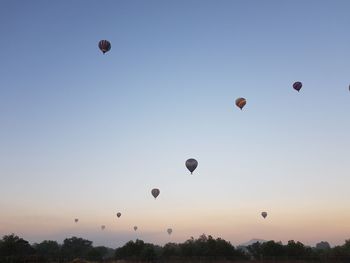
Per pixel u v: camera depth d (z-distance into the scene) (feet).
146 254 239.91
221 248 253.85
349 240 243.60
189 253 255.29
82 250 399.44
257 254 252.21
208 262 209.05
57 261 216.33
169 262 219.20
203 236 273.95
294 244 244.42
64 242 423.64
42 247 414.21
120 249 269.03
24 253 287.89
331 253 222.28
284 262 201.77
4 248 277.64
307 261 199.93
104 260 250.98
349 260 202.39
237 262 207.51
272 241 248.32
